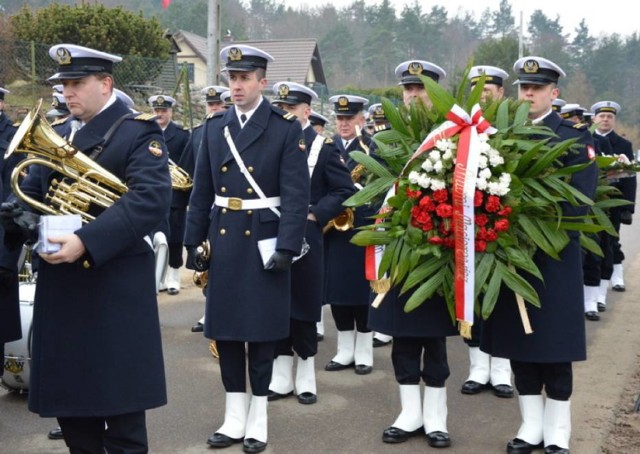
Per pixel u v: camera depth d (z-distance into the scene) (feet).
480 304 14.29
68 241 10.93
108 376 11.69
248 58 15.02
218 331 14.98
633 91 179.32
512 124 14.33
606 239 27.53
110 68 12.14
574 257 14.56
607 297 30.71
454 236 13.69
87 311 11.69
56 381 11.68
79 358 11.66
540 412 15.08
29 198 11.58
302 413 17.31
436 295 14.97
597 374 20.33
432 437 15.43
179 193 27.14
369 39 186.60
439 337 15.26
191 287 29.96
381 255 14.69
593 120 31.45
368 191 14.70
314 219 17.74
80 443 12.33
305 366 18.08
